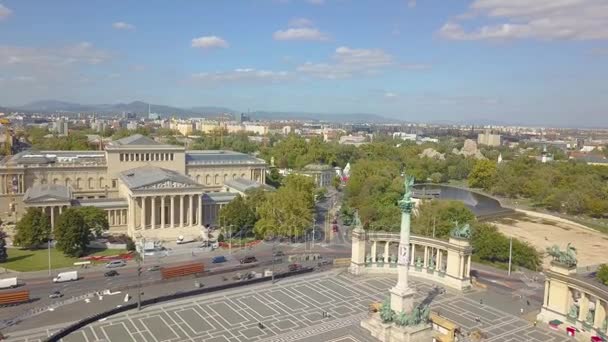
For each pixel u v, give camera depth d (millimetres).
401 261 112375
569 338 110500
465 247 141000
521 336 111250
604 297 102875
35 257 178250
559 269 116375
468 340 108125
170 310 125312
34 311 125688
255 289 142750
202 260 180875
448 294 139250
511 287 149500
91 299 135375
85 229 183375
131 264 174250
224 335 109750
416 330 106938
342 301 132875
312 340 107938
